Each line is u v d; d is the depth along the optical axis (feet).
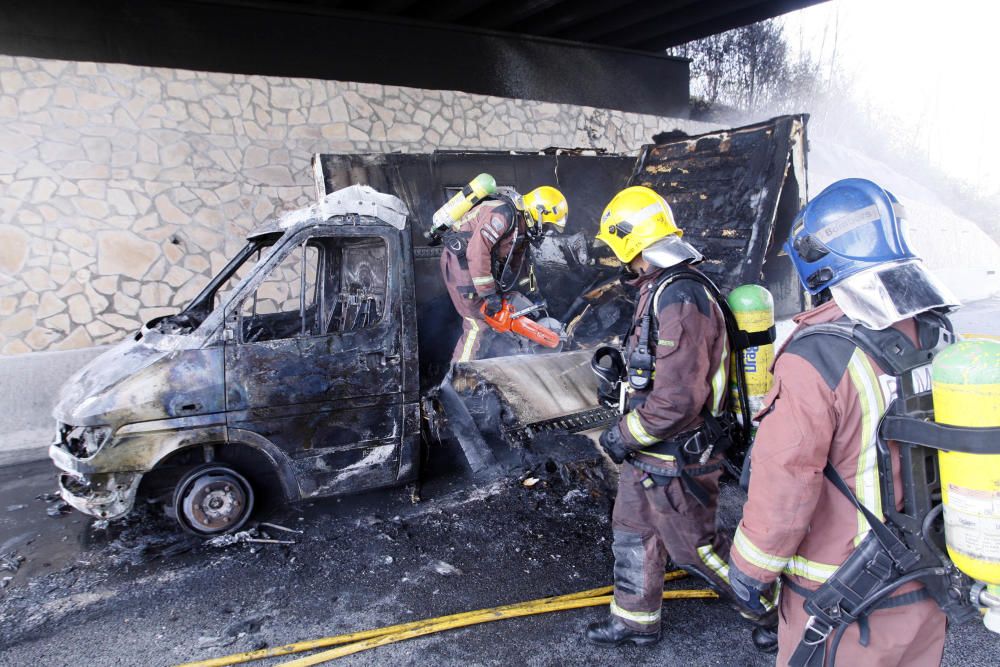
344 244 12.34
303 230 10.44
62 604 9.11
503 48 25.63
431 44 24.03
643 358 6.80
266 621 8.65
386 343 10.90
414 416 11.22
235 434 10.14
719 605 8.71
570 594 9.05
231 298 10.18
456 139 24.90
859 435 4.32
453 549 10.39
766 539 4.34
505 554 10.22
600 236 7.34
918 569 4.24
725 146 15.89
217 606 9.01
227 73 20.57
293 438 10.49
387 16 22.88
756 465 4.46
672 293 6.68
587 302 16.48
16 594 9.37
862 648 4.43
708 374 6.67
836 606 4.44
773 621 7.57
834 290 4.40
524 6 22.59
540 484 12.65
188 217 20.24
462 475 13.10
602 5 22.82
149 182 19.63
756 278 14.19
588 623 8.38
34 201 18.24
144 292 19.76
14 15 17.62
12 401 16.03
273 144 21.42
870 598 4.31
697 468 7.06
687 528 7.04
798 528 4.29
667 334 6.57
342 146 22.61
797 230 4.68
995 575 3.74
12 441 15.80
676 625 8.30
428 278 16.62
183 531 11.03
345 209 10.68
